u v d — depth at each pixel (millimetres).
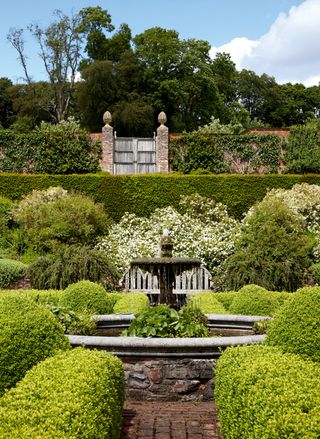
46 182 17406
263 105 47031
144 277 11734
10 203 16031
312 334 3578
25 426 2277
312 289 3873
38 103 36688
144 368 4641
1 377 3291
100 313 7199
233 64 42062
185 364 4645
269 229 11789
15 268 12281
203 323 6094
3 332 3414
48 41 36125
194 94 35156
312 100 46906
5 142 20172
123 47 37500
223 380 3395
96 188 17328
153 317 5289
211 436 3781
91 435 2467
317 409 2385
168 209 16312
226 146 20641
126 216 16344
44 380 2867
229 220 15453
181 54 35312
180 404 4551
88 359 3312
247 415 2697
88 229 13828
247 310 7352
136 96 33406
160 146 20922
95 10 37438
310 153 20156
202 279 11875
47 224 13977
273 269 11180
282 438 2275
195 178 17375
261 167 20562
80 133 20594
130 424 4023
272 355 3326
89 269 11117
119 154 21250
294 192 16125
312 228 15086
